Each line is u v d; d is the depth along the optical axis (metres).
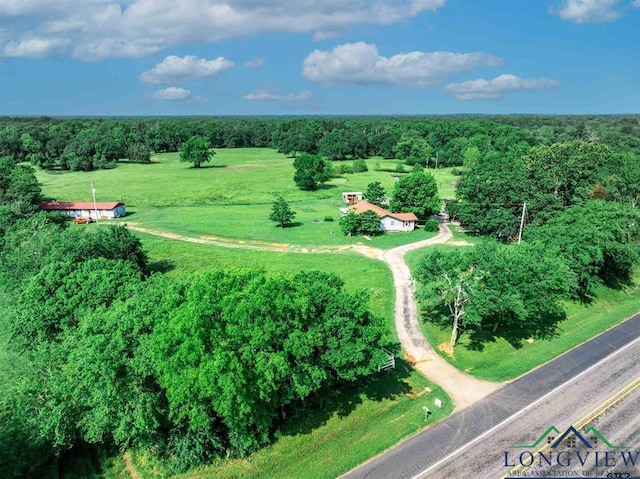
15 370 30.23
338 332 26.80
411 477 22.50
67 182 118.62
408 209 79.50
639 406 27.25
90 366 23.52
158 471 23.53
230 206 96.12
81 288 33.44
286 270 55.75
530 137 163.25
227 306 23.00
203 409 23.14
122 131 189.75
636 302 44.34
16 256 44.75
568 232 43.75
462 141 158.38
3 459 21.66
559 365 32.47
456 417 26.97
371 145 177.38
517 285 34.34
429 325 39.69
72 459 24.58
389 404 28.45
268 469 23.42
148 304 26.92
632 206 58.69
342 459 23.86
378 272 54.12
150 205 96.00
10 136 149.12
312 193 109.06
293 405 27.47
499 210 66.62
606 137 159.12
